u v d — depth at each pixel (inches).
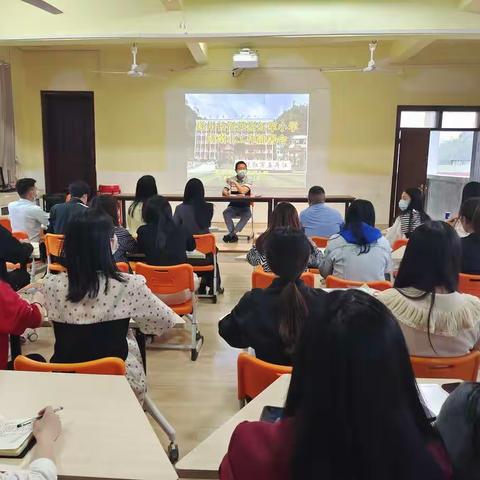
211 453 48.4
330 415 27.6
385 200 354.3
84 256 70.8
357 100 343.9
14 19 226.5
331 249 118.4
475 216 119.9
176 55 343.6
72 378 62.6
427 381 62.4
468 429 35.6
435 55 335.3
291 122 348.5
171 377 123.7
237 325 73.2
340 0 219.6
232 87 346.0
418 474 27.4
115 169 357.7
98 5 224.1
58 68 348.8
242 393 68.1
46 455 45.0
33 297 84.2
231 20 222.8
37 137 357.7
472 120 345.7
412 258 65.7
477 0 204.8
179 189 357.7
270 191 355.9
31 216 190.2
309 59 340.8
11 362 85.8
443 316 64.5
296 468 28.2
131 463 46.4
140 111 350.9
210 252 179.5
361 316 28.6
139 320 76.7
